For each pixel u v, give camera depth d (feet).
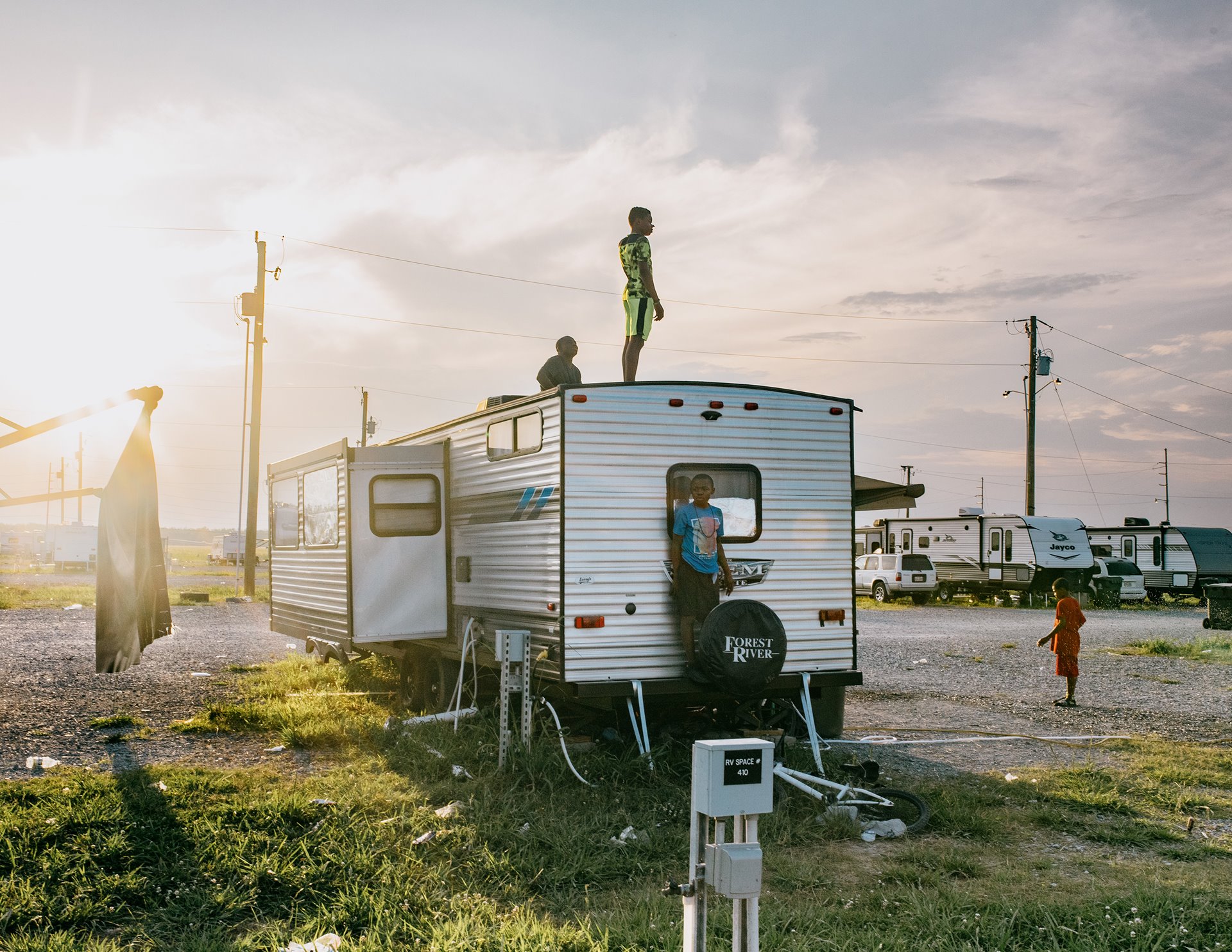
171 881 17.11
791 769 25.14
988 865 19.63
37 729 29.99
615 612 25.96
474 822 20.79
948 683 45.88
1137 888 17.60
